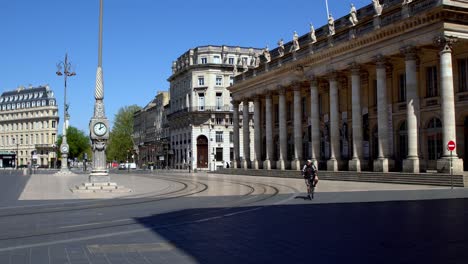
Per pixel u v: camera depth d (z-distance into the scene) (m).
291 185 36.38
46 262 9.09
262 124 71.56
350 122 51.03
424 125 41.12
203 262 8.96
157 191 29.94
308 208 18.72
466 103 37.75
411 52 37.78
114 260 9.23
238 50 95.50
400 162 43.59
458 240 10.80
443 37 34.44
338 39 46.91
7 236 12.32
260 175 59.75
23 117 171.62
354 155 44.69
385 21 40.34
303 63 52.44
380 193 26.12
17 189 32.50
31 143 169.50
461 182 30.77
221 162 92.94
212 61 93.94
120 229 13.40
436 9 34.22
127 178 52.72
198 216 16.38
